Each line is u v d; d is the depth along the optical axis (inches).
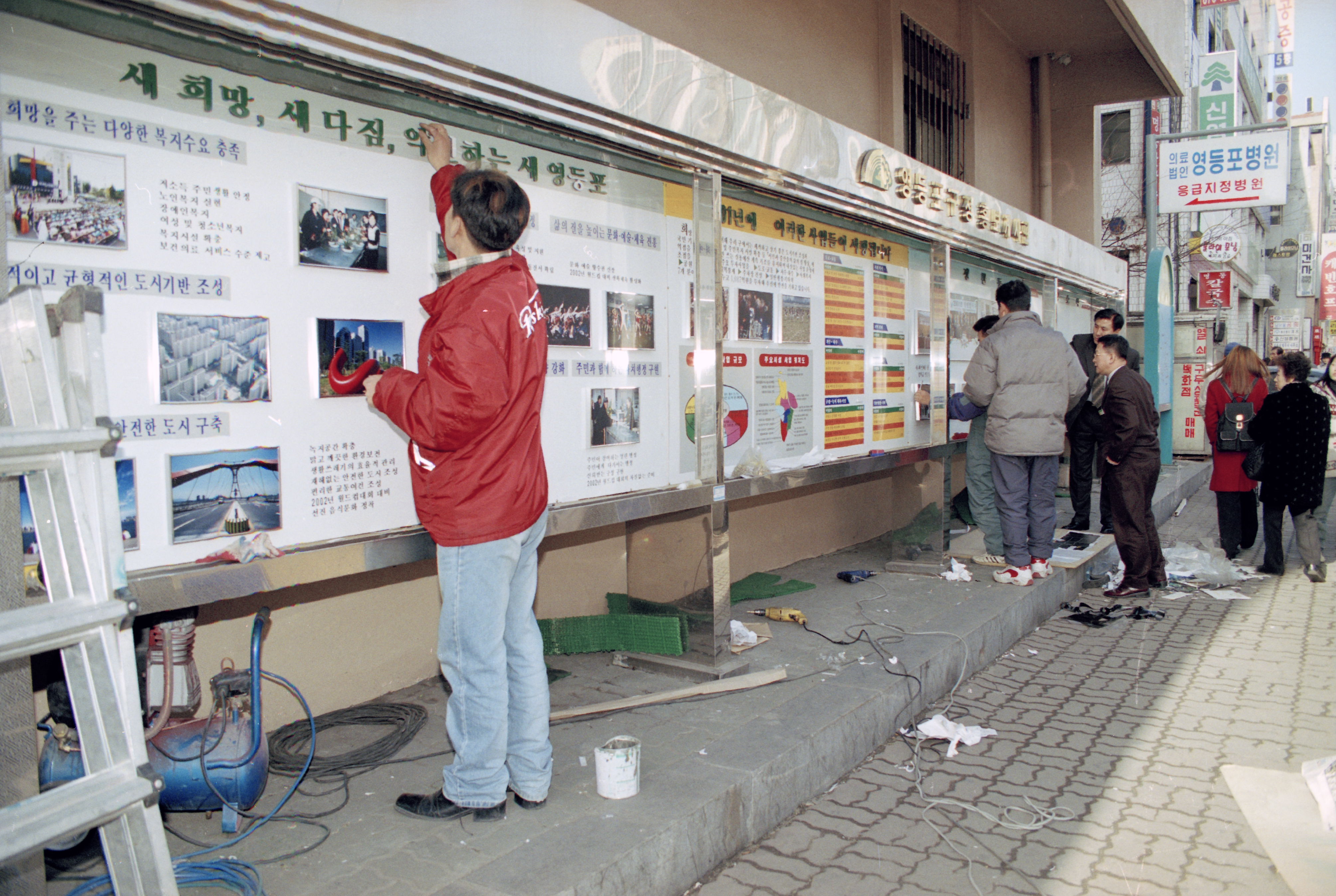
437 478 88.3
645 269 136.5
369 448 99.0
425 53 95.6
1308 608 235.6
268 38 83.1
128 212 78.4
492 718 92.0
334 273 95.2
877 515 276.8
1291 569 289.7
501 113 108.2
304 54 87.0
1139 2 315.9
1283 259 1467.8
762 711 129.9
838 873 102.5
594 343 127.8
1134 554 243.1
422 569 141.1
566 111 114.0
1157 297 458.0
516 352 87.0
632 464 135.2
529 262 117.4
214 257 84.7
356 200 97.0
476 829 92.7
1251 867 105.7
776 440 167.8
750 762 111.0
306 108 92.0
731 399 155.3
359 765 109.0
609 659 154.5
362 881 82.0
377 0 90.2
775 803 112.7
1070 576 240.8
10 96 71.0
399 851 87.7
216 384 85.2
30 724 74.9
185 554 83.3
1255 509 312.0
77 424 62.9
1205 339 568.7
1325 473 268.1
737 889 98.7
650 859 90.7
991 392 210.7
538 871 83.4
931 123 305.7
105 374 74.4
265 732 119.0
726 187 150.8
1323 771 124.1
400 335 102.0
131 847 63.5
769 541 225.0
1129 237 735.7
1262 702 163.6
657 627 148.1
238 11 80.4
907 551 226.2
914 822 115.7
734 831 104.9
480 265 89.1
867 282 197.8
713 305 142.2
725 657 145.9
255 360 88.3
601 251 128.3
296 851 87.7
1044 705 160.9
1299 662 187.6
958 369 248.1
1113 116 739.4
